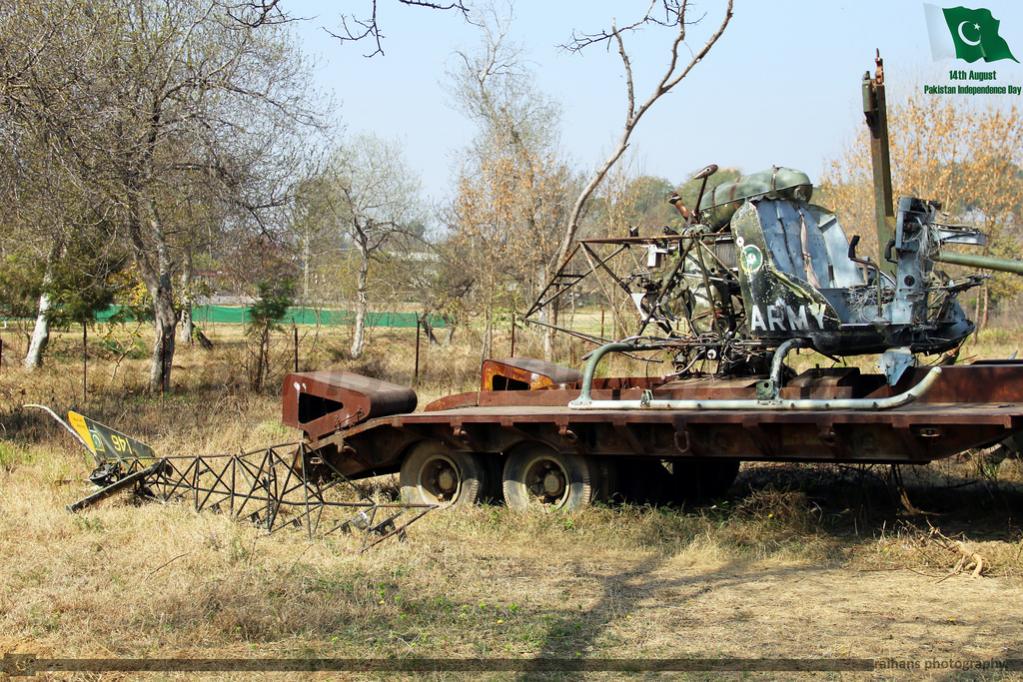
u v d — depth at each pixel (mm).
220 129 20516
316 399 11680
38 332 26922
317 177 24234
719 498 10562
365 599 7043
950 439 8008
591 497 9773
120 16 18219
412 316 44375
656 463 10836
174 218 22609
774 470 12172
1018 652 5742
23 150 13531
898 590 7195
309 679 5578
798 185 9914
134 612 6699
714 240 10242
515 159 27266
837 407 8453
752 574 7801
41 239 17375
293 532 9250
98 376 24281
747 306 9633
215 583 7258
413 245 40500
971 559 7754
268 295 23750
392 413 11047
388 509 10375
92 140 14914
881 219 9625
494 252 26969
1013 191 26516
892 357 8930
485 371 12102
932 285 9297
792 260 9656
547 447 10047
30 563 8008
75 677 5633
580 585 7520
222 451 13492
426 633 6316
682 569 8023
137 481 10547
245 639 6273
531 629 6359
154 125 18328
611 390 10211
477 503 10422
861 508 9500
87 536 8984
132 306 24969
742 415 8711
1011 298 27734
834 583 7441
